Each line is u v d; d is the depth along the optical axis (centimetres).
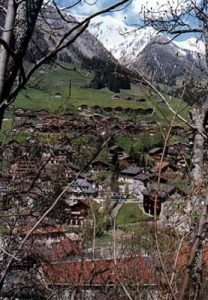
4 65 194
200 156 334
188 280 186
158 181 211
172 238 241
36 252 509
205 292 242
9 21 198
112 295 372
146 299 333
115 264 242
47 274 488
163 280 206
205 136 240
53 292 457
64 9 215
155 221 208
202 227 188
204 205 189
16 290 545
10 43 196
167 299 194
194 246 188
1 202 520
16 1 199
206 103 272
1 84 192
